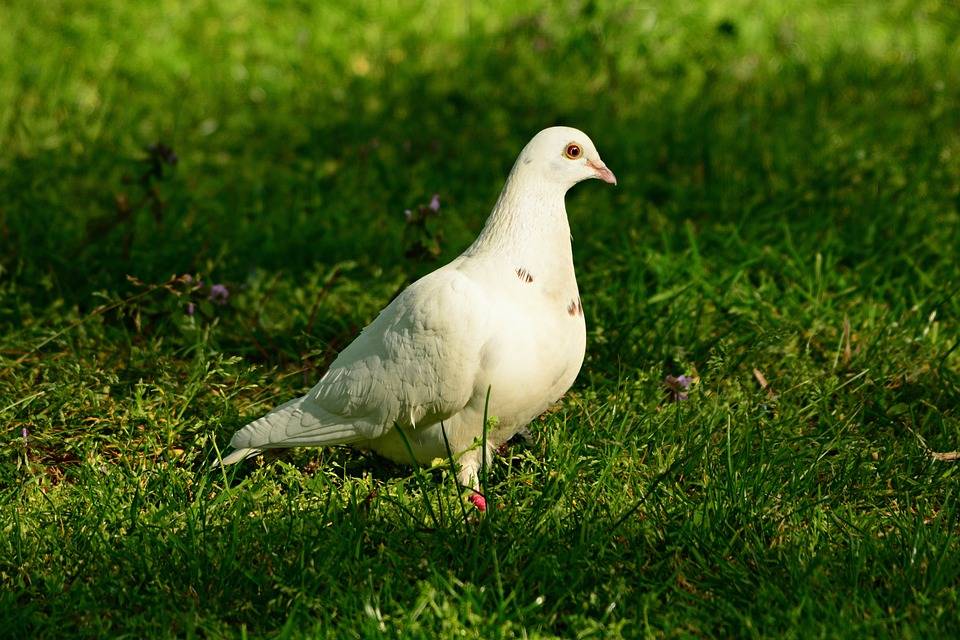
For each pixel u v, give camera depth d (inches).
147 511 304.0
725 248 472.7
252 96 687.7
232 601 269.6
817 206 518.3
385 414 309.0
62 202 532.4
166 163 480.7
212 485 319.6
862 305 434.3
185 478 320.5
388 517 298.8
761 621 257.4
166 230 498.6
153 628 257.1
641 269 454.0
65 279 456.1
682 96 682.2
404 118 653.9
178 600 268.7
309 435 317.4
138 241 490.6
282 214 532.7
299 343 411.5
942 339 411.8
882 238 484.7
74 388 358.9
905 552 278.1
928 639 246.2
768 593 263.1
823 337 412.8
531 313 299.7
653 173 579.8
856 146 569.6
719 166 564.4
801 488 316.8
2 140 604.4
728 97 674.8
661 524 293.7
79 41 740.7
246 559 281.9
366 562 274.1
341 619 257.9
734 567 276.4
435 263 469.1
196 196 549.6
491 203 540.1
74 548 287.6
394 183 565.9
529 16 764.6
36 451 343.9
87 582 277.1
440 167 597.0
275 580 267.3
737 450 333.1
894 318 422.9
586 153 309.0
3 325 422.0
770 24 776.3
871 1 826.2
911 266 461.7
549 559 272.1
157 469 325.4
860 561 272.1
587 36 746.2
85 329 414.3
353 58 743.7
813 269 459.5
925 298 437.7
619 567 278.2
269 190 568.4
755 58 723.4
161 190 551.5
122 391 372.8
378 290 450.9
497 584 263.0
